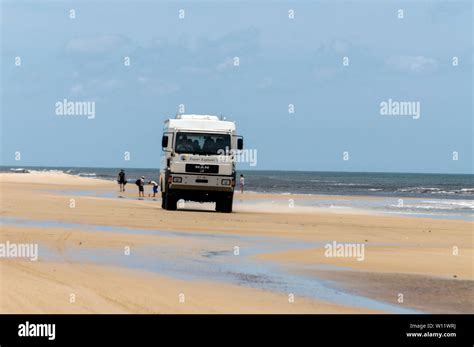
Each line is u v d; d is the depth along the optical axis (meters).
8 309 14.47
